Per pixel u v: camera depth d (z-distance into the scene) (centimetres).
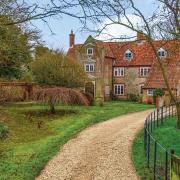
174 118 3453
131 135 2547
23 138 2509
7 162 1770
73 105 4053
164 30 2338
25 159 1836
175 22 2298
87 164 1764
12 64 3578
